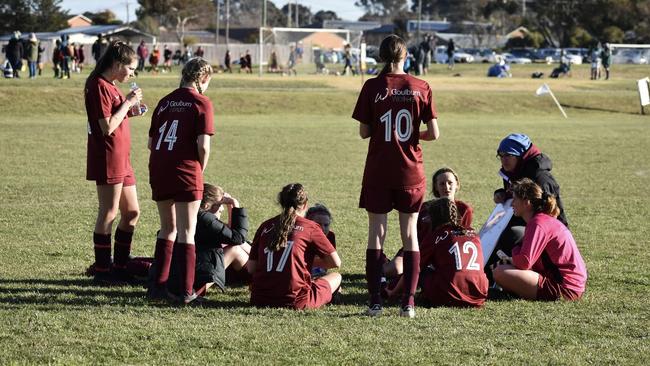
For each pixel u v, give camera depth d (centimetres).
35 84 15875
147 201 5678
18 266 3684
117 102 3256
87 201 5597
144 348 2427
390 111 2791
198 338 2530
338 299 3178
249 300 3133
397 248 4356
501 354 2409
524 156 3462
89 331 2592
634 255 4144
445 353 2411
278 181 6800
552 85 19675
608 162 8544
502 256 3281
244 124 12875
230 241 3203
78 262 3809
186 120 2988
